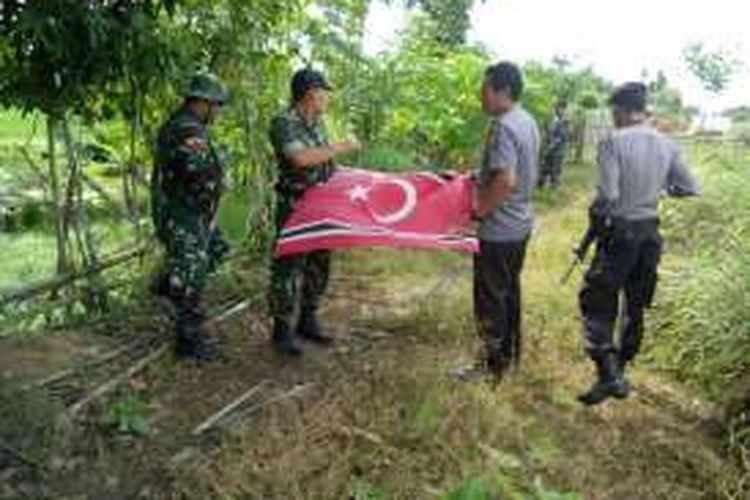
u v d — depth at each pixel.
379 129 9.98
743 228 7.70
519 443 5.16
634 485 4.99
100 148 6.43
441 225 5.63
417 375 5.57
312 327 6.10
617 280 5.49
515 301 5.77
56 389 5.09
